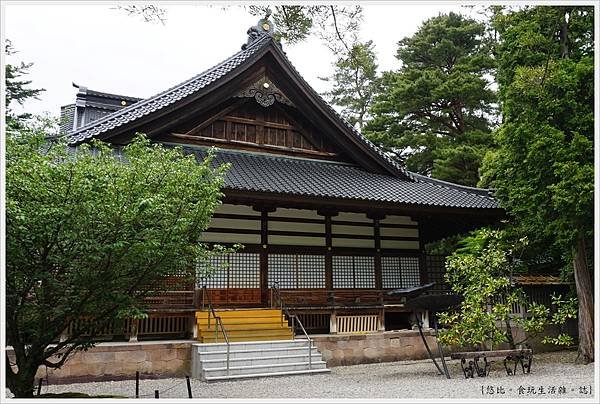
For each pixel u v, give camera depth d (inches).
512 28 565.9
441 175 1093.1
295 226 649.6
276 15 433.7
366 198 593.6
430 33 1212.5
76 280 289.3
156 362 473.7
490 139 1103.0
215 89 641.6
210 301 526.3
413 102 1142.3
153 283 339.9
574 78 506.0
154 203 292.0
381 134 1184.8
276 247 632.4
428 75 1118.4
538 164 529.3
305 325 620.1
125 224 287.4
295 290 620.1
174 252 315.9
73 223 277.3
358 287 669.9
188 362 486.9
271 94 683.4
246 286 605.9
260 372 467.2
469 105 1136.2
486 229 611.8
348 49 469.1
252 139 690.8
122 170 303.1
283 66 671.8
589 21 535.5
